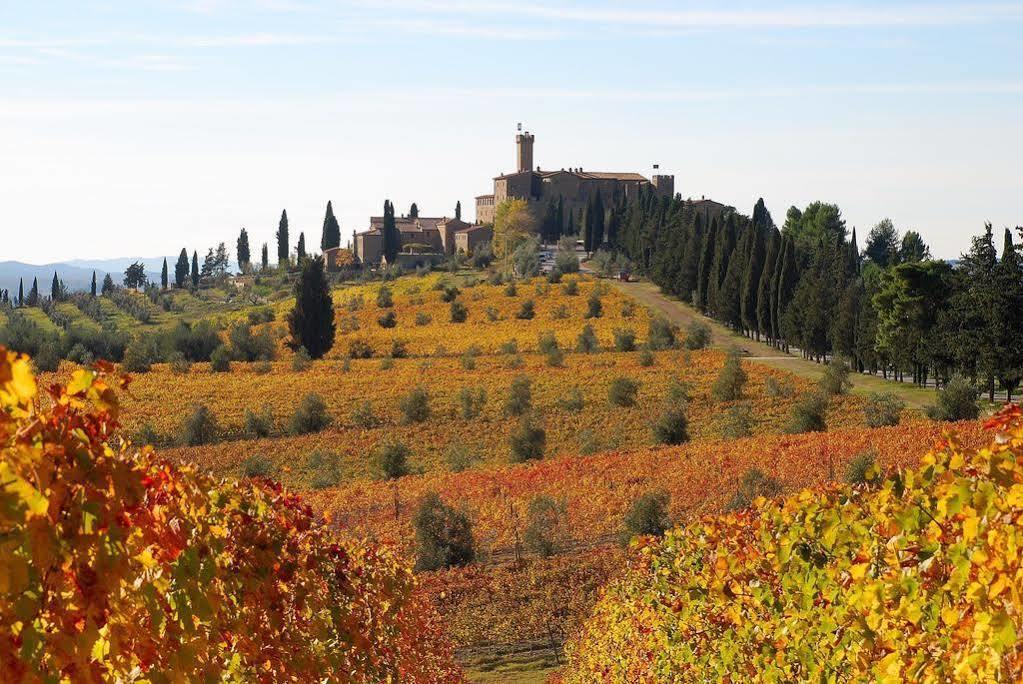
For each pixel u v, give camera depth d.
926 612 8.07
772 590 12.96
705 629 16.14
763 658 13.09
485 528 56.00
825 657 10.99
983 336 77.81
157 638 5.80
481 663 40.09
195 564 6.76
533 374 111.88
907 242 195.12
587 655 32.34
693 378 104.12
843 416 82.19
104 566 4.84
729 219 154.75
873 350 103.06
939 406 69.88
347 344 148.00
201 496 8.57
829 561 11.41
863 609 9.47
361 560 18.17
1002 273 77.50
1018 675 6.31
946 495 7.87
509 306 172.25
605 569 45.78
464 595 44.78
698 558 17.53
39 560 4.34
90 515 4.72
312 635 11.15
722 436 80.12
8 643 4.25
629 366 116.38
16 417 4.38
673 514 52.59
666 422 79.56
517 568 47.19
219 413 96.12
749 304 137.62
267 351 137.25
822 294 117.12
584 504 57.38
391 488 66.56
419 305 179.00
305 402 92.56
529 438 78.94
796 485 54.50
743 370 103.25
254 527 10.09
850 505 11.32
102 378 5.16
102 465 4.89
